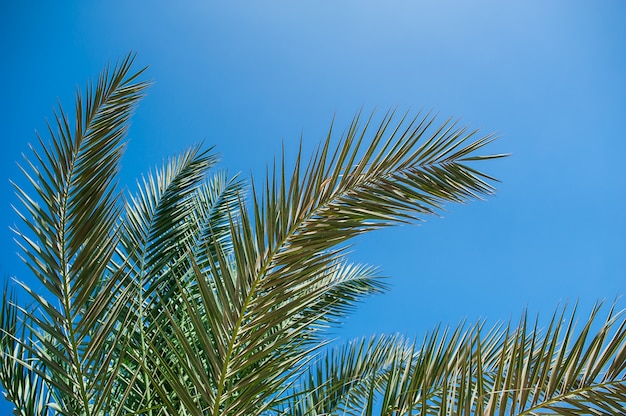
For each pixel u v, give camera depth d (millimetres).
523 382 1836
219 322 2119
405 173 2211
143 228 4008
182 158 4949
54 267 2553
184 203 4398
